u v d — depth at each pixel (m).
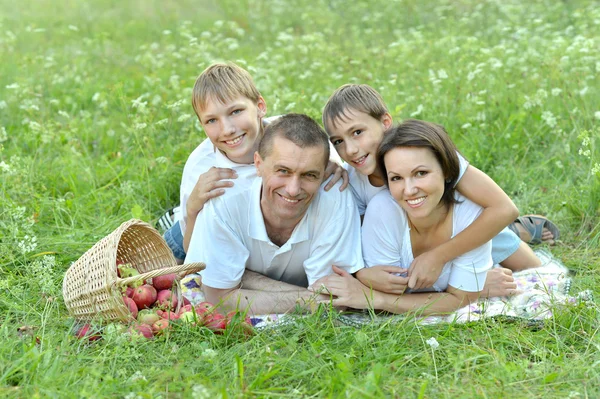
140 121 5.68
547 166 5.50
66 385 2.99
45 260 4.02
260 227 3.82
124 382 3.04
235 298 3.86
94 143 6.18
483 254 3.88
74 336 3.48
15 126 6.41
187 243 4.13
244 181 3.86
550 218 4.89
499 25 8.58
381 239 3.87
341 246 3.85
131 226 3.84
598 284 4.11
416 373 3.20
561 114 5.91
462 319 3.72
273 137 3.50
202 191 3.83
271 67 7.10
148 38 9.80
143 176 5.45
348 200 3.88
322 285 3.80
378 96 3.89
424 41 7.69
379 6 10.23
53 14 11.03
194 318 3.50
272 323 3.62
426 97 6.13
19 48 9.02
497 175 5.35
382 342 3.42
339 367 3.13
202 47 6.91
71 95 7.26
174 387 3.00
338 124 3.81
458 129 5.95
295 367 3.21
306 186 3.54
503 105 6.09
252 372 3.16
